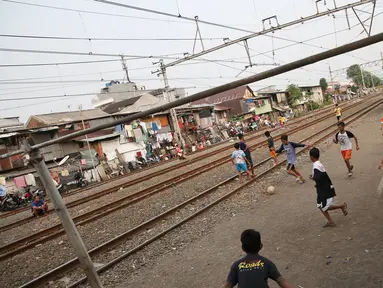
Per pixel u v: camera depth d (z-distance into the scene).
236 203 10.46
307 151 17.20
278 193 10.52
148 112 4.31
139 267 7.27
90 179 29.30
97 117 31.97
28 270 8.74
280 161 16.25
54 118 32.22
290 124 43.81
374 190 8.52
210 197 12.07
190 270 6.52
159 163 32.88
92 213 13.88
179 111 41.56
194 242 7.99
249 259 3.34
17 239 12.68
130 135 34.28
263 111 61.09
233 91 59.16
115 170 31.59
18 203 23.58
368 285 4.64
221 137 46.88
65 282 7.38
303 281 5.16
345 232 6.47
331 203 6.81
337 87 105.31
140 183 20.23
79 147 30.17
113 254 8.42
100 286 4.95
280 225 7.70
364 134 18.64
